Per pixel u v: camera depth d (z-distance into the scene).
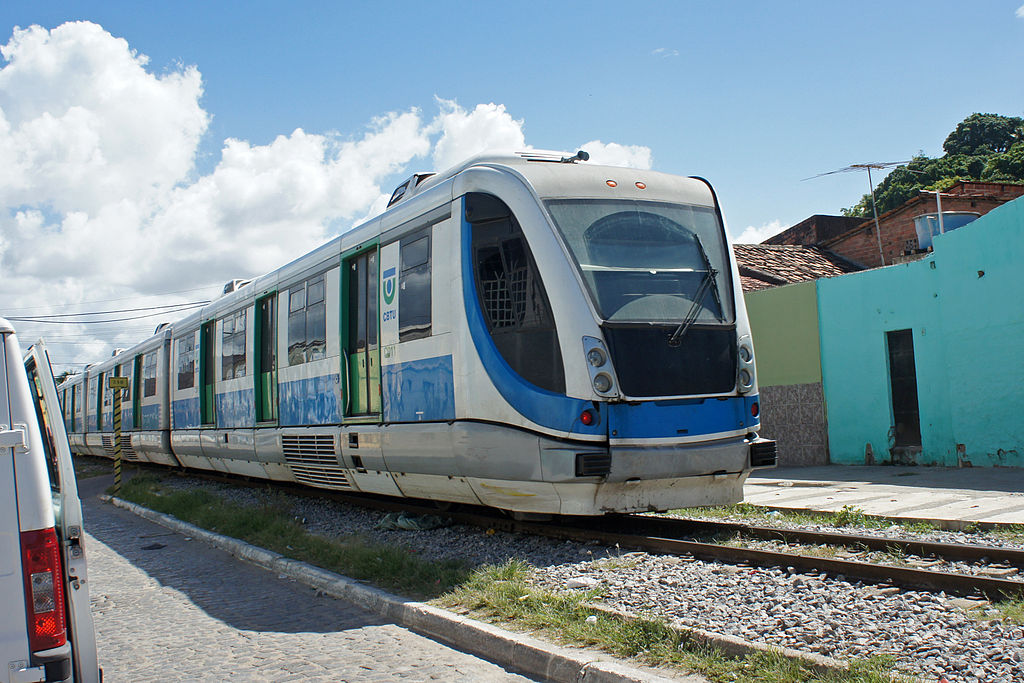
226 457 15.59
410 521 9.98
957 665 4.12
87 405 30.44
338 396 11.07
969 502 9.46
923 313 14.85
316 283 12.03
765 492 12.02
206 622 6.64
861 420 15.91
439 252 9.05
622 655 4.68
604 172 8.74
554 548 8.01
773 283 21.69
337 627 6.24
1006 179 44.09
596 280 7.87
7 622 3.30
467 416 8.45
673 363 7.94
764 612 5.33
